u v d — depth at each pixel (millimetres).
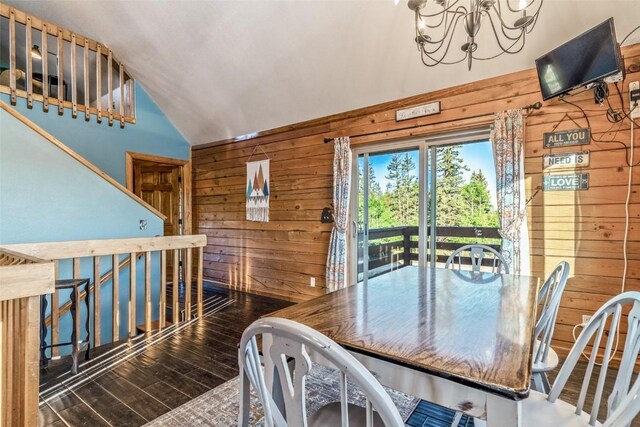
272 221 4625
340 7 2838
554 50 2447
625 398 962
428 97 3322
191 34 3629
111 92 4316
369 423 777
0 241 2533
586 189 2598
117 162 4449
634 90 2416
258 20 3213
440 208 3363
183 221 5418
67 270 2959
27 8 3586
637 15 2281
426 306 1481
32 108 3656
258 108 4395
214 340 3002
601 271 2551
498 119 2871
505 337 1119
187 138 5453
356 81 3490
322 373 2379
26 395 1561
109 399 2068
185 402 2033
